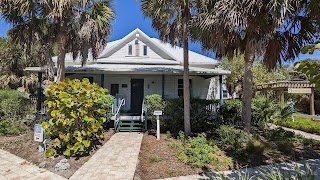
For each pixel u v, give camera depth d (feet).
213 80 56.08
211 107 42.29
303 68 7.87
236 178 18.29
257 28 25.31
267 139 30.60
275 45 27.68
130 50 54.80
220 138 28.81
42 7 32.27
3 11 31.58
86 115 24.29
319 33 22.36
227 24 22.52
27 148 26.73
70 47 37.78
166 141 30.58
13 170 20.59
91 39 33.17
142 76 52.31
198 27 28.63
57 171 20.08
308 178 10.38
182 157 22.85
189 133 32.89
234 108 41.70
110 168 20.36
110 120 39.93
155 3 29.66
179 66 54.13
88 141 24.16
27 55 36.40
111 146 27.91
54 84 24.97
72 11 33.35
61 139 23.80
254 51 28.40
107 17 33.91
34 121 35.91
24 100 42.27
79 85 25.08
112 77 52.08
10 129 33.96
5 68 72.79
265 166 21.56
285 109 42.24
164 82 50.90
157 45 54.75
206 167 21.03
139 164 21.84
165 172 19.98
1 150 27.17
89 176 18.57
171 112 37.32
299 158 24.18
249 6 20.99
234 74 70.03
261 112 39.83
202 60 58.03
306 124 45.39
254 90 70.64
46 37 35.17
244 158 23.21
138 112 51.21
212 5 25.81
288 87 58.39
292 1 18.90
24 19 33.53
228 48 30.17
